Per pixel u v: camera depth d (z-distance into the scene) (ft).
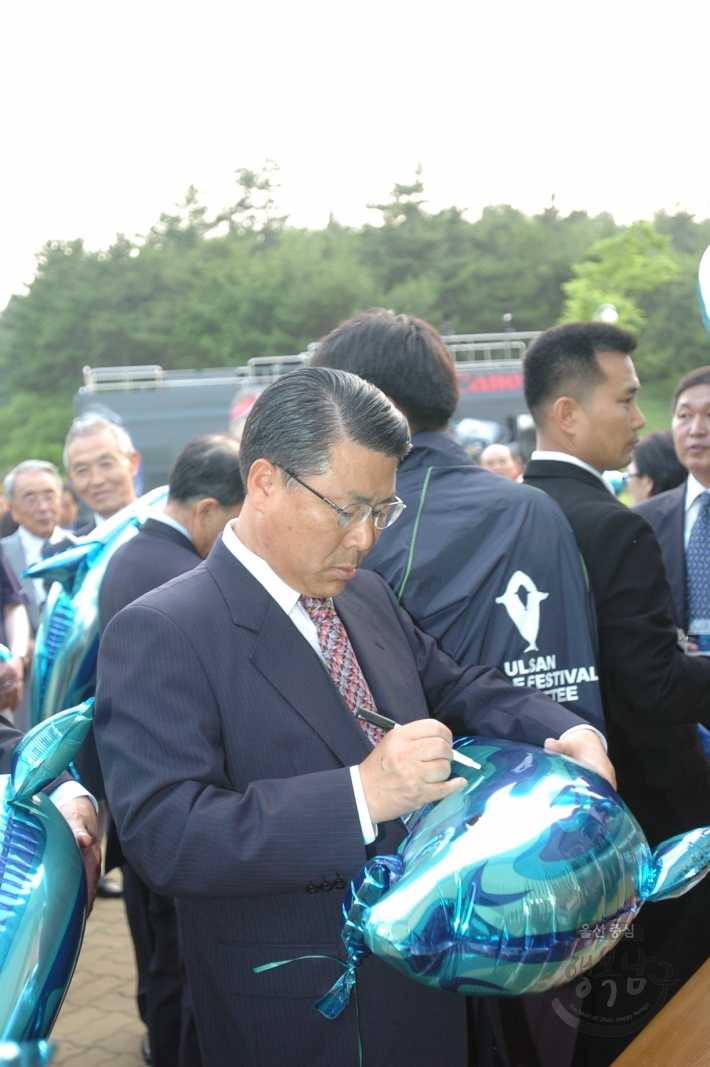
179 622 4.54
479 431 37.96
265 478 4.50
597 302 108.37
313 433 4.30
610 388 6.70
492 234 178.70
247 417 4.65
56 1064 9.36
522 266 169.37
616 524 6.19
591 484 6.76
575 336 6.73
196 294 167.94
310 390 4.40
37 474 14.05
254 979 4.64
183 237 193.47
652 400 129.08
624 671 6.08
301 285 163.73
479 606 5.67
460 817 3.95
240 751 4.52
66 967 4.07
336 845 4.10
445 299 170.30
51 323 171.63
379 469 4.36
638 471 11.70
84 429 11.80
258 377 40.98
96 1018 10.31
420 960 3.72
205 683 4.49
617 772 6.53
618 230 181.06
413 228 179.52
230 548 4.84
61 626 7.70
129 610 4.60
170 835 4.19
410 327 6.10
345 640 5.11
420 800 4.09
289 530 4.45
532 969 3.71
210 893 4.18
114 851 8.11
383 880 3.94
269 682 4.59
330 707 4.66
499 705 5.27
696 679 6.22
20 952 3.88
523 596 5.65
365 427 4.30
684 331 140.15
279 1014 4.61
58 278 178.91
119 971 11.44
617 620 6.10
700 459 8.76
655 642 6.08
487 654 5.69
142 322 168.66
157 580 7.52
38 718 7.61
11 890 4.00
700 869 4.06
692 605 8.87
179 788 4.26
